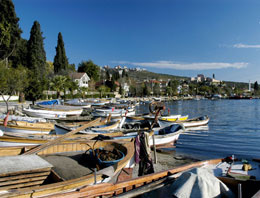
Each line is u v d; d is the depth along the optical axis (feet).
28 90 100.83
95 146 27.84
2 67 85.15
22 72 89.56
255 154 41.98
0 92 82.74
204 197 15.70
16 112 74.69
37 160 19.15
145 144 20.84
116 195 15.87
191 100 353.72
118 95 277.44
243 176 21.11
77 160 23.41
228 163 26.27
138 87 316.81
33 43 176.76
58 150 25.57
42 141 29.55
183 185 16.52
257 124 84.28
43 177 17.94
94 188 15.47
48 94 159.33
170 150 43.45
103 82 295.89
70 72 232.32
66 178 18.88
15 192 13.80
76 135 37.09
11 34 133.18
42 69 181.16
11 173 15.99
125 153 25.43
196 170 17.38
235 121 94.99
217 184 16.66
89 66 288.51
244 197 18.76
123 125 54.49
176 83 407.44
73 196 14.28
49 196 13.66
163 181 18.63
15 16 137.59
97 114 98.53
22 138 28.50
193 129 72.23
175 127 48.34
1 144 27.94
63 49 231.91
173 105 224.74
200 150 44.39
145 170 20.70
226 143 51.13
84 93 196.95
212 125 82.02
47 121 57.88
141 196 16.57
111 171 18.98
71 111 91.76
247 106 207.31
